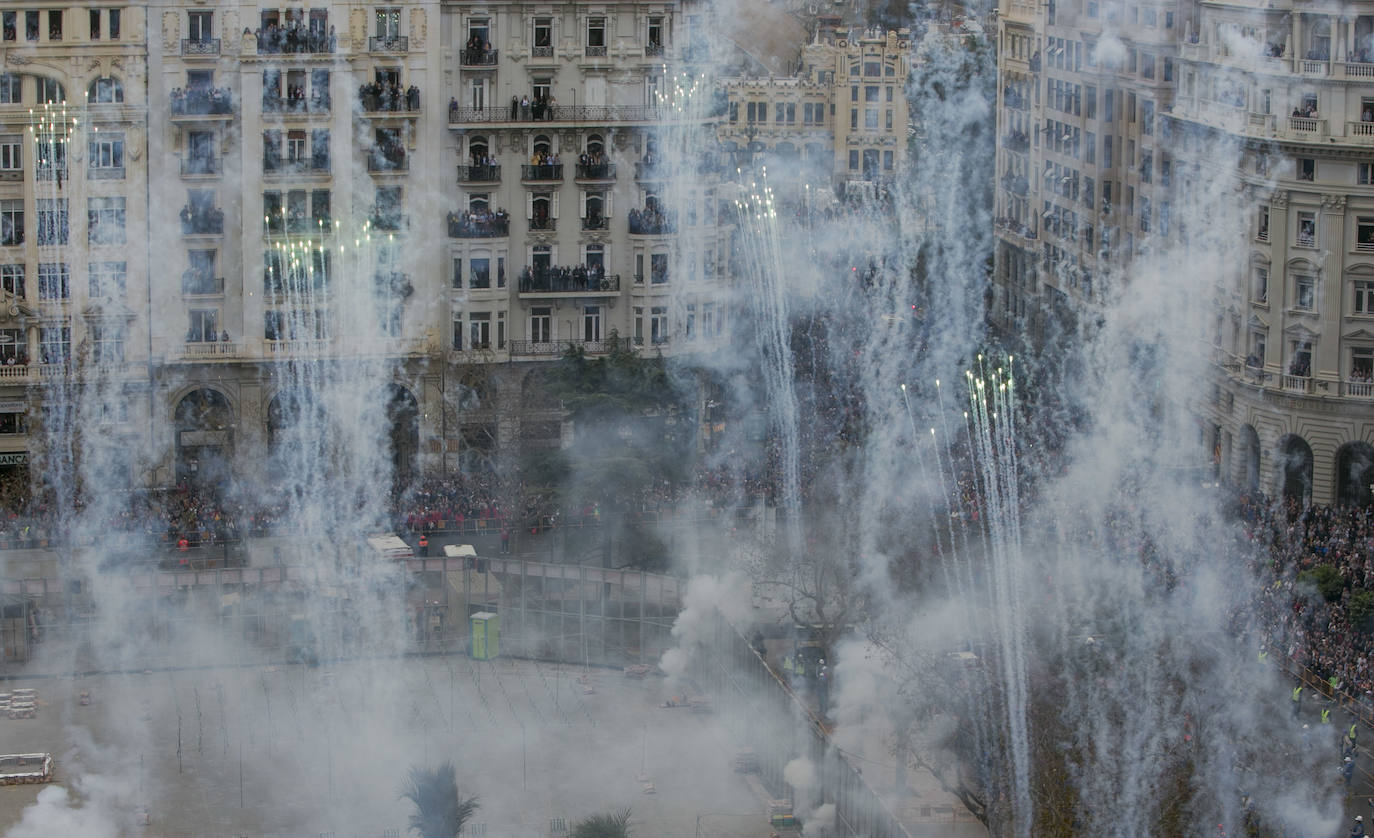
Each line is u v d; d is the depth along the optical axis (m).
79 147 197.75
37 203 197.75
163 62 198.38
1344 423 192.25
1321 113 191.00
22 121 197.00
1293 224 193.75
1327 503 193.25
